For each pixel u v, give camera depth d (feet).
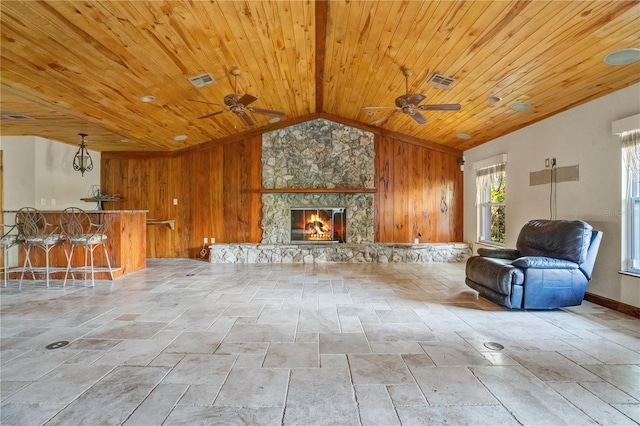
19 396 6.34
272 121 22.30
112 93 13.73
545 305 11.41
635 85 11.03
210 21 10.76
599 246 12.34
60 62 11.03
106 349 8.45
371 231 23.04
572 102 13.14
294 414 5.82
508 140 18.08
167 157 23.44
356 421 5.63
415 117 13.55
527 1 8.61
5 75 11.25
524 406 6.04
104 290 14.55
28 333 9.49
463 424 5.54
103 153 23.26
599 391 6.53
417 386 6.72
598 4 8.18
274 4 10.55
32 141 18.47
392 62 13.73
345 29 12.23
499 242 19.52
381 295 13.70
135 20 9.88
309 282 16.11
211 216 23.44
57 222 16.93
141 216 19.57
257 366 7.57
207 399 6.26
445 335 9.40
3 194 18.43
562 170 14.12
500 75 12.59
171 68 12.91
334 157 23.11
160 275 17.81
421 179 23.22
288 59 14.49
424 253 22.16
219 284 15.69
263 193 23.15
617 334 9.46
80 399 6.25
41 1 8.46
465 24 10.20
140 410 5.91
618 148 11.62
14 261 17.87
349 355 8.13
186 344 8.77
